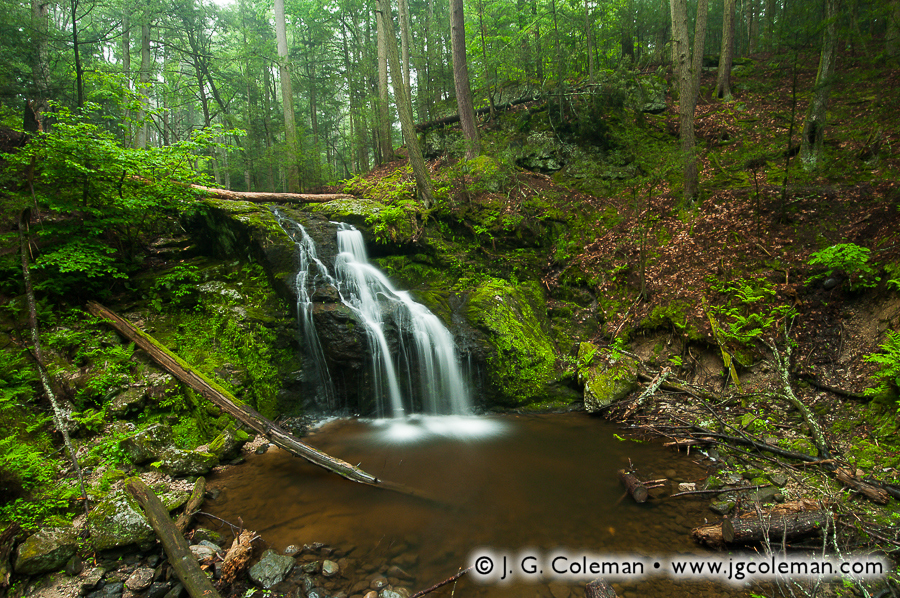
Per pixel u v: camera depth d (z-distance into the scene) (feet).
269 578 12.94
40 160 23.38
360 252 34.32
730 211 33.24
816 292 25.64
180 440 20.65
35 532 13.93
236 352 25.67
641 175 35.37
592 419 26.23
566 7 53.78
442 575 13.24
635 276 33.14
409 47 60.08
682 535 15.05
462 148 43.80
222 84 68.74
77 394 20.03
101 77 26.86
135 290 27.04
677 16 36.96
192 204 30.19
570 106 46.52
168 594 12.50
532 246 38.42
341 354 26.37
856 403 20.67
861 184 30.27
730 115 45.34
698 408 24.35
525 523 15.90
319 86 74.79
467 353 28.91
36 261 22.52
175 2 58.70
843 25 29.73
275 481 19.07
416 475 19.65
